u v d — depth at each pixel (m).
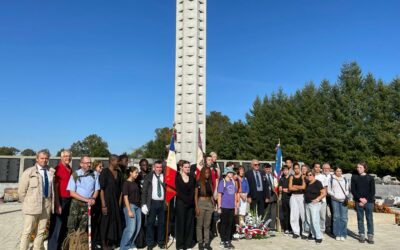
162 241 9.94
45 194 8.41
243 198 11.95
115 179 9.31
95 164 10.38
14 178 19.58
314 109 51.22
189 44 14.53
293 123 52.47
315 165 12.68
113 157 9.36
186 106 14.34
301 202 11.99
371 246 10.75
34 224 8.24
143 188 9.68
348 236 12.48
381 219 16.34
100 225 9.09
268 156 53.81
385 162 41.38
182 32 14.70
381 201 26.03
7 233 11.78
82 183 8.76
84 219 8.73
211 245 10.45
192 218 9.88
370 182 11.38
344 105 46.97
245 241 11.22
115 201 9.15
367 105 46.16
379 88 46.59
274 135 54.38
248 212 12.33
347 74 48.47
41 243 8.46
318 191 11.44
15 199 19.47
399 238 12.21
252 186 12.38
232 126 61.34
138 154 75.44
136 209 9.43
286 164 13.14
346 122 46.75
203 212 9.83
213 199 10.14
